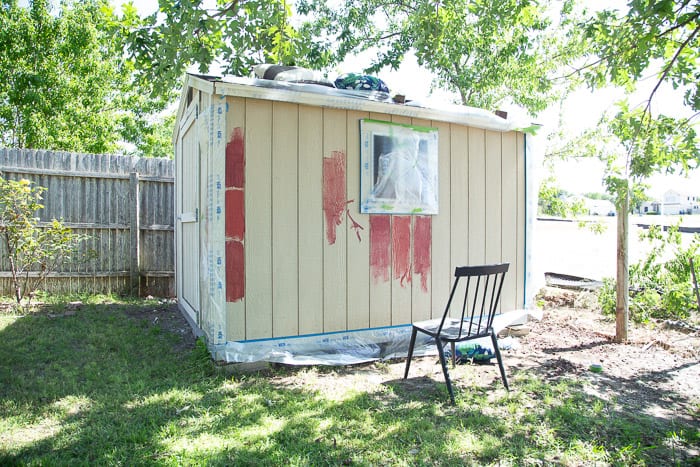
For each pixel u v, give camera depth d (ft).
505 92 28.94
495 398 10.39
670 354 14.21
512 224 16.55
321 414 9.21
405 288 14.30
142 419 8.77
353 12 30.22
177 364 12.08
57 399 9.59
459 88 27.22
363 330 13.53
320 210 12.92
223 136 11.57
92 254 20.12
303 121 12.66
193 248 15.24
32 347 12.92
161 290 22.09
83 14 36.70
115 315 17.16
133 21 16.55
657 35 10.59
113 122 42.52
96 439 7.91
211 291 11.84
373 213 13.70
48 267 20.03
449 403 10.09
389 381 11.54
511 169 16.52
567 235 54.90
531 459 7.72
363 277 13.58
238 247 11.79
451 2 20.59
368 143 13.57
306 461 7.30
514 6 18.07
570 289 24.89
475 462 7.58
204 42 17.35
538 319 17.13
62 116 36.94
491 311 11.00
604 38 11.94
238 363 11.78
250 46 18.84
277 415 9.12
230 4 17.11
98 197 20.98
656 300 17.42
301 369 12.25
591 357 13.84
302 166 12.66
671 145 12.04
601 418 9.45
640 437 8.66
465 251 15.46
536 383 11.30
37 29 35.70
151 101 45.24
